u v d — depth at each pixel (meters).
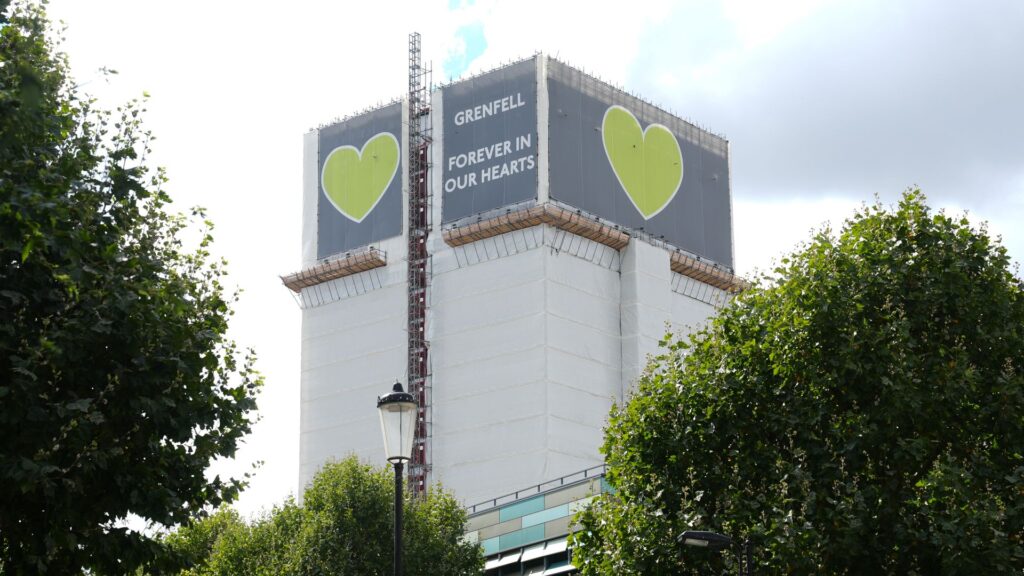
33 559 28.55
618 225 177.75
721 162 194.62
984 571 39.31
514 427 163.88
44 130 30.39
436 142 181.00
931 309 43.34
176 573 31.70
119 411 30.22
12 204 27.75
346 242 185.50
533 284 167.38
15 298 28.17
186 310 31.08
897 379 41.44
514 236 170.50
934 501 40.12
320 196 189.50
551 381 163.75
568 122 175.88
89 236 28.97
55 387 29.41
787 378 43.72
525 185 171.88
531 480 160.75
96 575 31.08
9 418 27.92
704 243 188.75
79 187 30.20
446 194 178.12
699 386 44.59
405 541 72.94
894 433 41.16
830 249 44.75
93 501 30.17
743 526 42.31
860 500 40.47
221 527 78.00
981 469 41.19
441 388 171.62
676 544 42.94
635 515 44.69
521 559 90.50
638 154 183.00
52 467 27.48
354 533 71.69
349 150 188.38
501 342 168.00
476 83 179.25
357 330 181.62
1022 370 43.31
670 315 177.62
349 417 179.12
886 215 45.22
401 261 179.75
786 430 43.00
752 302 46.00
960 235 44.44
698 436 44.44
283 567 70.88
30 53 31.19
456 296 173.75
